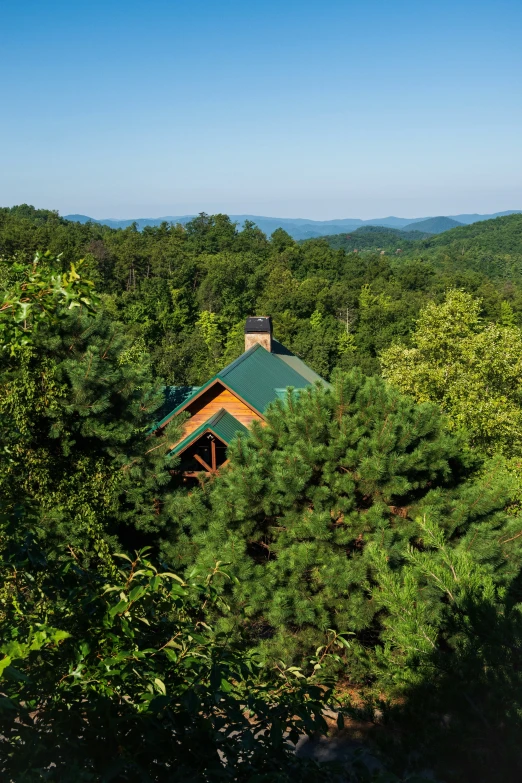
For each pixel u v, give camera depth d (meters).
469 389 29.67
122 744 3.44
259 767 3.48
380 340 78.94
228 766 3.49
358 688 12.20
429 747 6.66
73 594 3.96
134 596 3.69
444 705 6.57
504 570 12.24
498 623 6.66
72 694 3.62
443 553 8.03
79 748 3.39
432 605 8.96
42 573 4.38
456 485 14.85
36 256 4.97
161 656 4.04
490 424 28.27
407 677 7.22
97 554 14.00
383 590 7.98
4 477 12.75
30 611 4.23
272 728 3.50
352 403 13.63
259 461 13.12
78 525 14.45
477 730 6.36
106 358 16.48
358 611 11.55
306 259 146.62
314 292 97.81
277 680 4.29
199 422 22.58
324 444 13.17
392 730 7.98
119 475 16.44
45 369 14.95
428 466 13.01
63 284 4.78
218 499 13.09
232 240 168.50
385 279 130.62
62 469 15.62
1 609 4.27
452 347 31.55
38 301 4.80
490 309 101.62
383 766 7.09
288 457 12.55
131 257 111.75
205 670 3.81
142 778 3.09
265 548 13.84
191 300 94.00
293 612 11.74
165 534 17.42
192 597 4.29
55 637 3.26
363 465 12.26
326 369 71.31
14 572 4.49
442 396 31.34
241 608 12.06
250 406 21.78
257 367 25.66
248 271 119.81
